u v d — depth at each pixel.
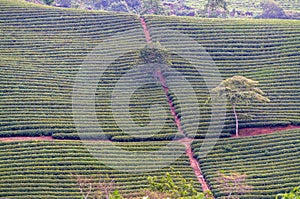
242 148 59.66
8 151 57.34
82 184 51.53
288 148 59.53
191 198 34.62
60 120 63.47
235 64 76.19
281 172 55.75
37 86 69.88
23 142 58.81
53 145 58.72
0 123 61.78
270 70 74.69
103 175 54.19
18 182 52.78
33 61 76.00
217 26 84.12
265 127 63.94
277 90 70.25
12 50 78.12
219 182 53.69
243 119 64.31
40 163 55.56
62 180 53.38
